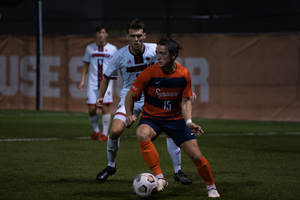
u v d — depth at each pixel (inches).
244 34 1641.2
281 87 1605.6
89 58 1079.0
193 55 1708.9
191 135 518.6
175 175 602.5
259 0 2819.9
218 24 2935.5
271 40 1609.3
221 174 656.4
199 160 506.9
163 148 924.0
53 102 1914.4
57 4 2770.7
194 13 2989.7
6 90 1967.3
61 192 531.8
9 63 1957.4
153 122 530.3
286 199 508.7
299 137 1141.7
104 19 1844.2
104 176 592.4
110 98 1034.7
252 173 664.4
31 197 505.4
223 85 1678.2
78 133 1176.2
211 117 1700.3
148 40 1769.2
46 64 1914.4
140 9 2957.7
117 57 642.2
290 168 705.6
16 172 648.4
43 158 772.6
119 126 598.9
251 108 1646.2
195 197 514.9
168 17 1740.9
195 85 1713.8
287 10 2787.9
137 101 665.6
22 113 1770.4
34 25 2564.0
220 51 1674.5
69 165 711.7
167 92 517.7
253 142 1034.1
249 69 1641.2
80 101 1878.7
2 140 1007.0
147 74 515.5
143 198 506.6
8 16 2498.8
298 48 1576.0
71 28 2696.9
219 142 1031.0
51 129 1255.5
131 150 883.4
